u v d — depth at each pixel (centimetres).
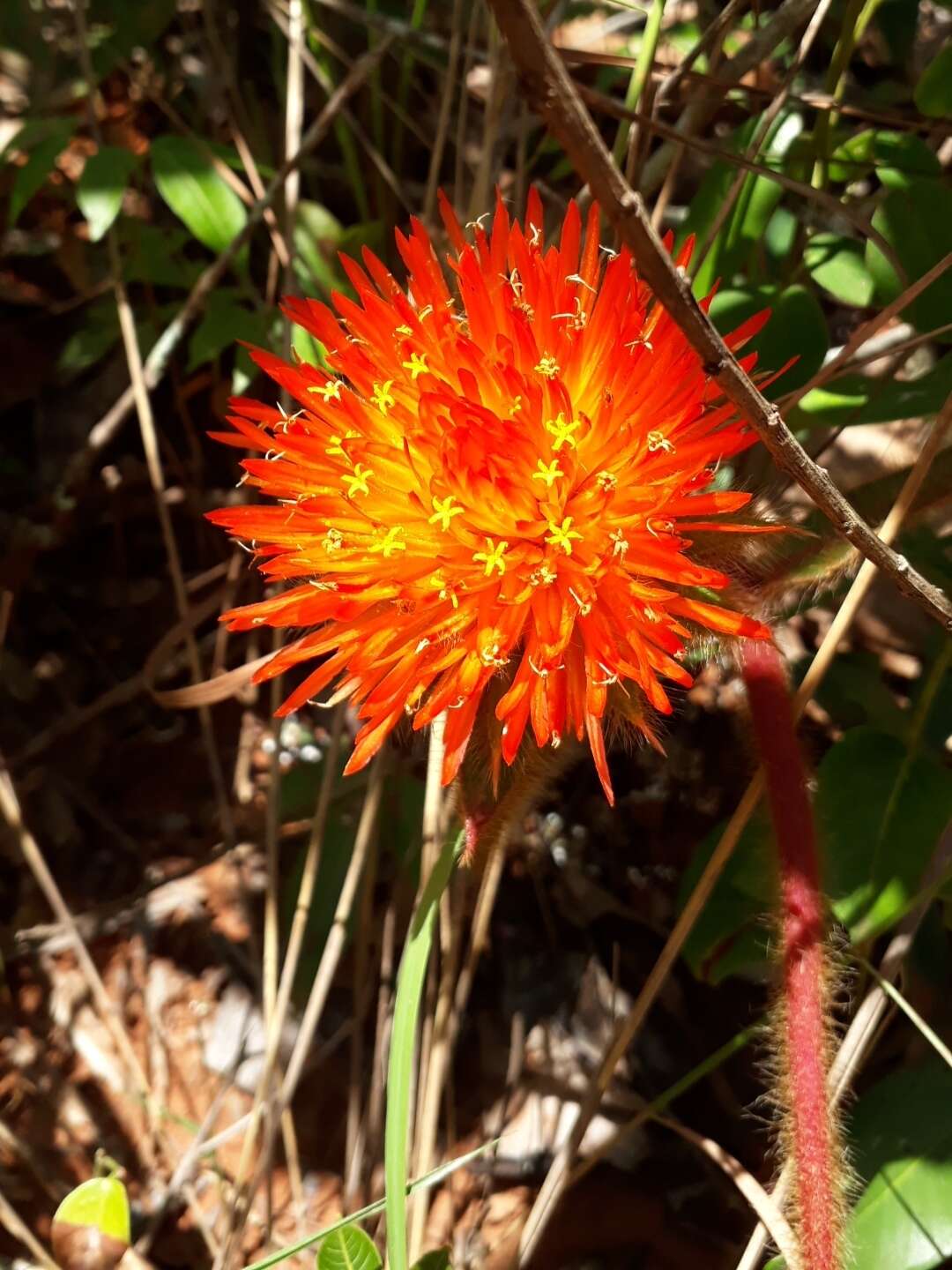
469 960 18
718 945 17
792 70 17
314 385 13
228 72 23
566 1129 19
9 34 25
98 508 24
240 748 23
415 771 21
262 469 13
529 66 7
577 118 8
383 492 12
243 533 13
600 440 12
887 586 20
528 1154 19
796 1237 14
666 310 9
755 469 18
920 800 15
